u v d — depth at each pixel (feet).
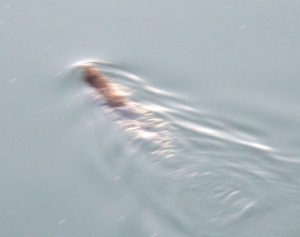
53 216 92.22
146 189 92.53
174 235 86.89
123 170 95.81
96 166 97.35
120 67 109.50
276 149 95.25
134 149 97.81
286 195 88.63
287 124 98.94
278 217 86.53
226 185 90.58
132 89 106.42
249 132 98.22
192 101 103.14
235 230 86.17
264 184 90.17
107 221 90.48
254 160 93.81
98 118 103.86
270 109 101.09
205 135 97.96
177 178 92.48
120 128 101.50
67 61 111.75
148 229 88.33
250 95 103.19
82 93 107.34
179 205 89.61
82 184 95.50
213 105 102.22
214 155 95.09
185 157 94.94
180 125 99.81
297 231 84.89
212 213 88.17
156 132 99.09
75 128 103.14
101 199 93.09
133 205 91.40
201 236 86.28
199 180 91.76
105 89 106.52
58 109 105.81
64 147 100.78
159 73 107.86
